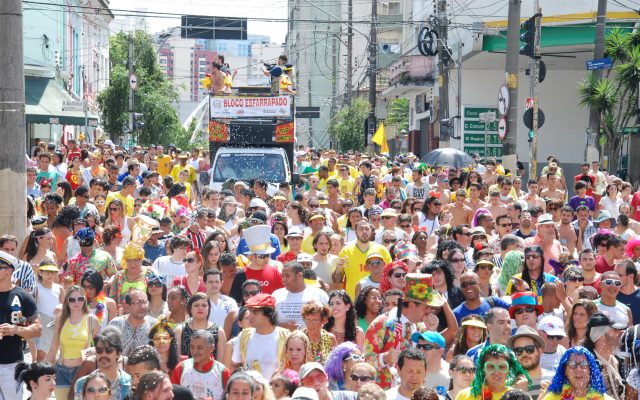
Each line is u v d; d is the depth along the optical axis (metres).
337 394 9.17
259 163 27.00
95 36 78.69
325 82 117.25
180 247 13.59
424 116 62.28
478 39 45.44
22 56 15.08
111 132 66.44
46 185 21.27
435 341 9.70
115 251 14.91
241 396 8.18
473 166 29.89
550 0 46.28
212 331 10.77
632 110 39.22
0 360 11.12
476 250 15.00
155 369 8.84
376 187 26.69
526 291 11.77
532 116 29.22
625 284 12.84
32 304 11.32
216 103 27.97
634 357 10.02
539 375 9.55
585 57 47.06
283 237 16.62
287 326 11.66
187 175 26.06
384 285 12.51
